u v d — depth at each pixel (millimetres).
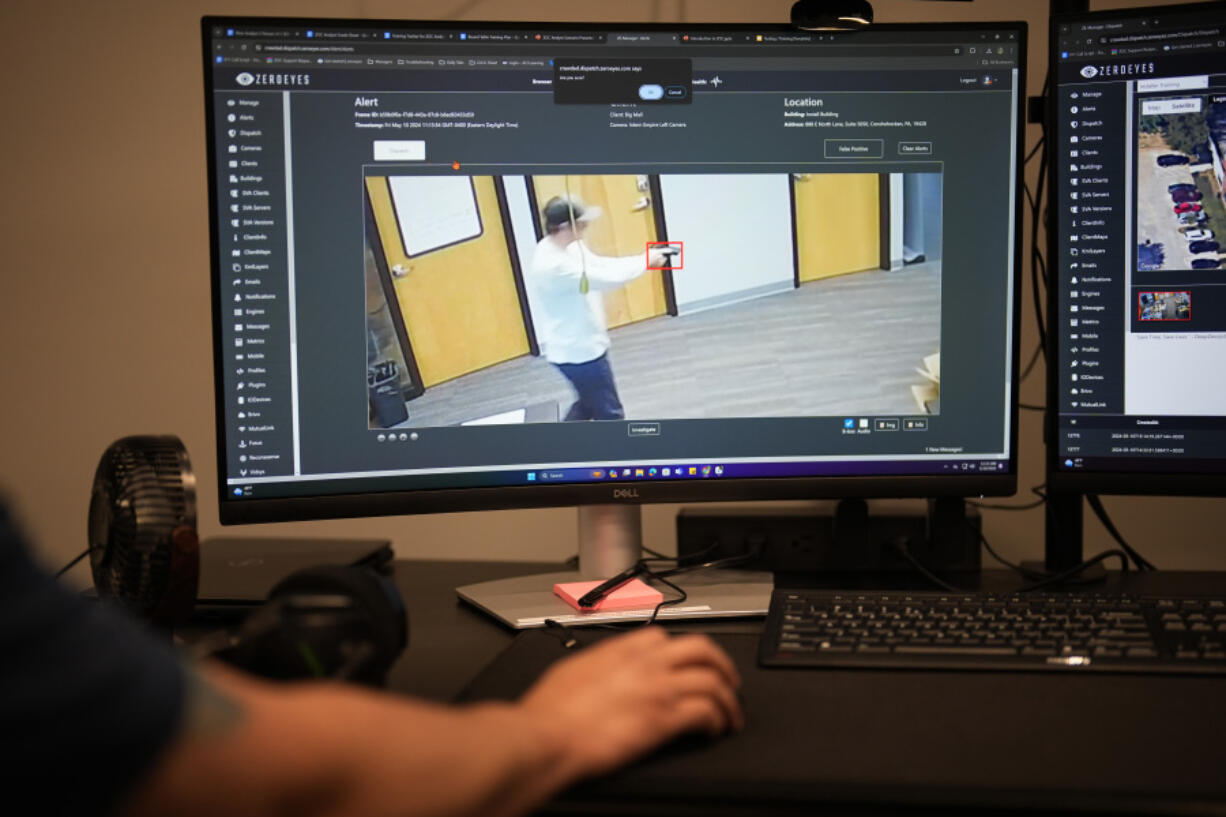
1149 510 1457
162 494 893
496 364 1073
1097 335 1102
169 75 1562
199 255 1581
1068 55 1083
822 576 1233
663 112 1069
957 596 987
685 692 706
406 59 1041
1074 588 1161
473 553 1592
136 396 1608
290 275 1037
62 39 1565
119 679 414
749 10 1480
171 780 415
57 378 1614
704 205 1079
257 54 1020
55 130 1579
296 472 1050
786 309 1092
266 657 744
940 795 643
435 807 492
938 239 1089
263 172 1028
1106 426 1106
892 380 1100
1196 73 1064
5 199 1593
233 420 1036
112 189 1582
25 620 408
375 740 482
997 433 1106
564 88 1062
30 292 1604
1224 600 958
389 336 1055
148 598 891
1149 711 772
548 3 1512
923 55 1076
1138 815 629
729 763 688
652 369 1088
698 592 1098
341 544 1339
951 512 1229
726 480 1100
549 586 1141
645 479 1098
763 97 1075
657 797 652
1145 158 1079
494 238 1063
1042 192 1362
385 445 1062
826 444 1104
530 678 860
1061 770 674
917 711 777
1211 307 1079
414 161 1049
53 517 1635
